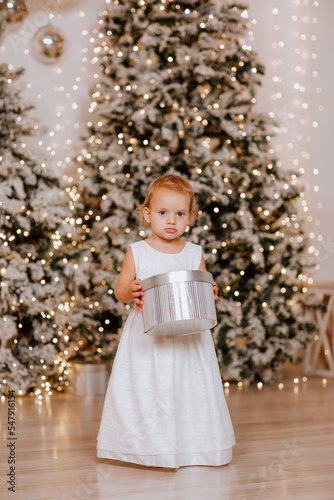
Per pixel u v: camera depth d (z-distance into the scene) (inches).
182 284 77.9
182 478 77.9
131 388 84.1
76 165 171.2
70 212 146.3
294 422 112.0
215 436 83.0
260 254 150.7
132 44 163.6
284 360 169.2
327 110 199.2
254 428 107.0
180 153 162.2
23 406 129.5
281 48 199.8
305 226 196.7
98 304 153.2
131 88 156.8
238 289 158.9
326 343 169.0
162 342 83.5
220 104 160.1
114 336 156.8
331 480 77.2
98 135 165.3
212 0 165.3
